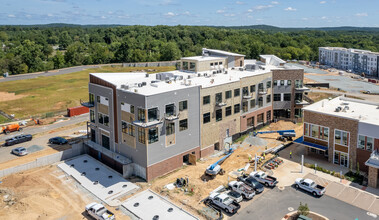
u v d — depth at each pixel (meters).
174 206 42.38
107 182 49.47
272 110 78.56
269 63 91.12
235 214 40.31
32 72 174.50
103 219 38.25
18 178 50.50
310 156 58.78
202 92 56.59
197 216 40.12
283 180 49.31
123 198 44.69
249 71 75.69
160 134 50.31
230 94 63.44
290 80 77.38
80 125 81.69
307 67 197.75
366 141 50.31
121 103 52.69
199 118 56.97
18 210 41.69
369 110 56.59
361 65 180.00
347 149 52.84
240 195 43.19
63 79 149.88
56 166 56.06
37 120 83.75
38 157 59.34
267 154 59.88
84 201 44.03
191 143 56.19
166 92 50.12
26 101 108.25
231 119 65.00
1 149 64.31
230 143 65.00
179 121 53.16
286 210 41.09
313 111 56.50
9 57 179.25
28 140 69.38
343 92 117.31
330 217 39.41
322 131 55.94
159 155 50.75
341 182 48.19
